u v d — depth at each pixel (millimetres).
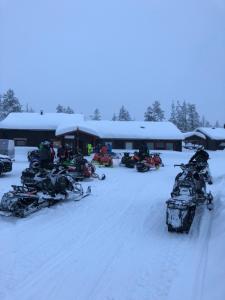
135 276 5957
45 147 14484
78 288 5520
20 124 42250
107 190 13750
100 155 24359
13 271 6070
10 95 74125
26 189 10094
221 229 7844
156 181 16641
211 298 5070
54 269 6188
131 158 23297
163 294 5332
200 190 9719
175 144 48562
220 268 5941
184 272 6086
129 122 51688
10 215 9242
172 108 94688
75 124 38031
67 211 10133
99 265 6398
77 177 16281
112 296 5277
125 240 7754
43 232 8203
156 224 8969
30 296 5242
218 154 41344
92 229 8508
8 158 18031
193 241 7680
